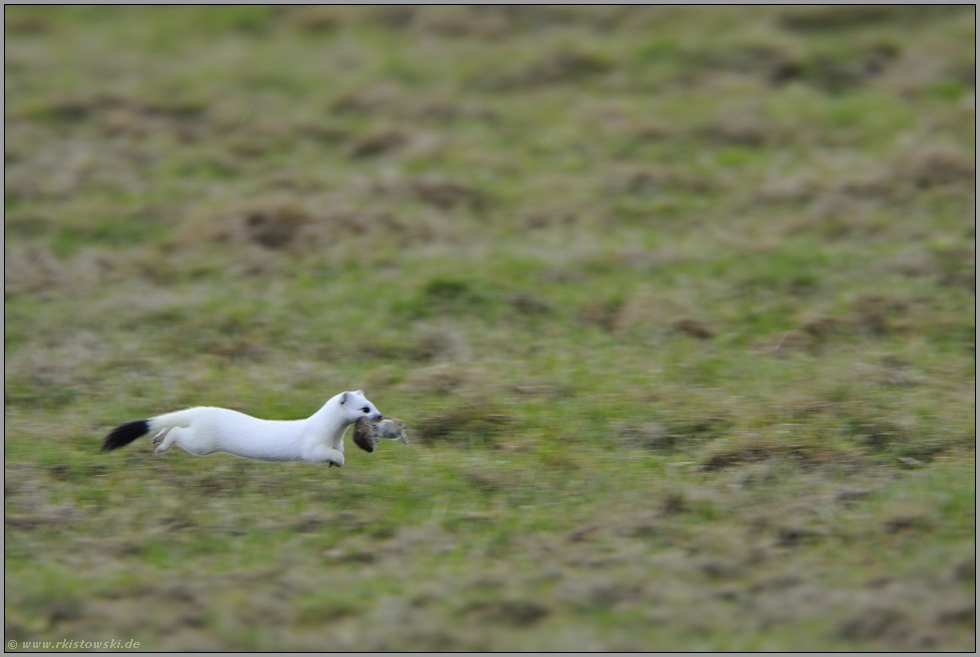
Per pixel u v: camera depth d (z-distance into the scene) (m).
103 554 21.84
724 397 28.92
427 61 61.22
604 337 33.66
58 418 28.36
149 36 66.94
